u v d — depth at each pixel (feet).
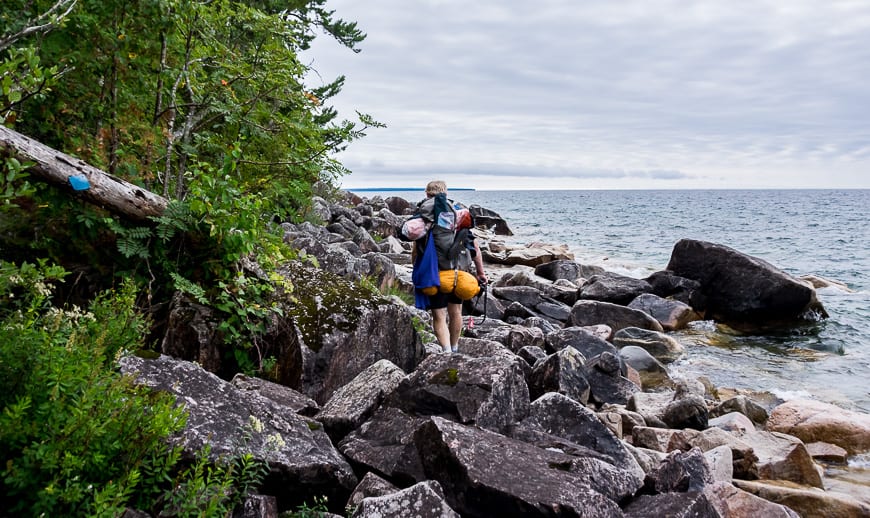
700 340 42.22
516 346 31.27
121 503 8.61
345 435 14.49
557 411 15.80
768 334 44.83
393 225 91.15
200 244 17.80
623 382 26.13
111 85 19.99
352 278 32.55
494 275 64.34
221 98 24.22
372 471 12.58
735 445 18.69
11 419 7.97
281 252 21.70
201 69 22.91
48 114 19.04
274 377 17.20
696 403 22.47
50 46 17.99
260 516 9.82
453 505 11.23
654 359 31.12
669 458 13.34
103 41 19.13
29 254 16.11
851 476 19.56
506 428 14.47
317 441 12.50
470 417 13.78
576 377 23.00
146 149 21.16
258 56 24.00
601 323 42.91
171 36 20.56
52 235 16.46
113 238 17.17
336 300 19.01
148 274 17.42
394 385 15.58
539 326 39.27
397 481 12.25
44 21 17.07
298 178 28.07
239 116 23.48
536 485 11.01
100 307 13.44
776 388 30.76
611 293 49.67
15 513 7.89
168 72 20.67
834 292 59.62
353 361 18.26
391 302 20.21
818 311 47.26
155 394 11.27
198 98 23.93
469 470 11.08
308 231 54.70
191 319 16.63
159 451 9.20
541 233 139.03
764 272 46.55
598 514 10.59
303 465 11.20
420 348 21.21
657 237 130.41
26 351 9.01
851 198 634.84
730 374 33.45
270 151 26.32
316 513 10.84
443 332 21.59
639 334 38.40
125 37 19.15
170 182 24.31
